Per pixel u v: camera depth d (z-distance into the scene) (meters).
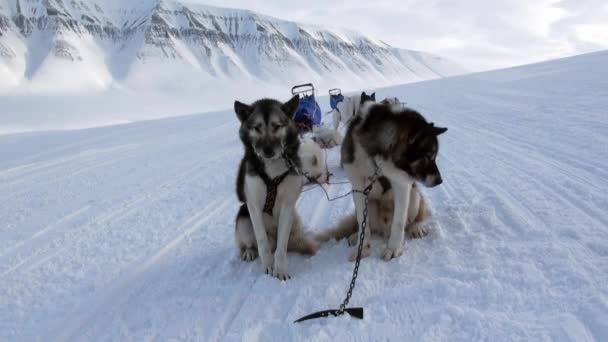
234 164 7.47
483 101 12.71
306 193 5.23
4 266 3.61
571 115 8.03
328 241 3.60
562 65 22.78
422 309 2.31
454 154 6.43
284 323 2.34
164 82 165.75
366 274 2.84
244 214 3.39
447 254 2.96
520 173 4.88
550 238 2.94
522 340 1.92
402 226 3.05
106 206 5.36
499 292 2.33
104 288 3.09
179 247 3.80
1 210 5.45
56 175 7.63
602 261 2.53
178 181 6.51
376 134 2.96
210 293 2.86
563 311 2.10
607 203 3.54
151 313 2.67
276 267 2.98
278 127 3.05
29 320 2.71
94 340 2.45
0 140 15.20
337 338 2.12
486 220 3.51
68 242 4.11
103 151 10.27
